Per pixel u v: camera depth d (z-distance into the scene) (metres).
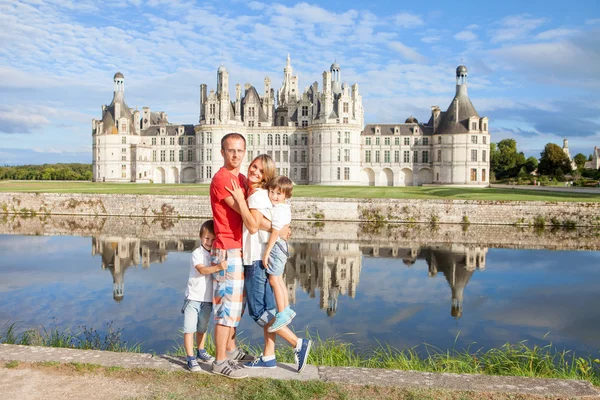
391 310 24.00
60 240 45.09
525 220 56.81
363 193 74.94
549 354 18.02
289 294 27.22
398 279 30.97
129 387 9.10
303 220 60.84
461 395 9.03
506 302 25.50
